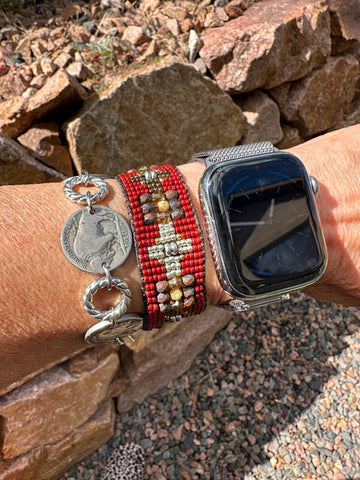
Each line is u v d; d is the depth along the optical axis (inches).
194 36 13.3
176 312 4.9
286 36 13.8
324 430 14.5
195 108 12.5
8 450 11.9
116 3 14.1
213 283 5.2
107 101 10.8
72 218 4.6
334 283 6.4
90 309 4.3
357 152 6.6
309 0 14.9
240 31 13.4
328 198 6.2
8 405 11.5
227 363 16.2
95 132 11.0
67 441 13.0
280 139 15.8
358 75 17.5
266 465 13.9
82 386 12.6
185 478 13.7
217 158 5.5
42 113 10.6
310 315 17.4
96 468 13.9
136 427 14.7
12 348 4.2
